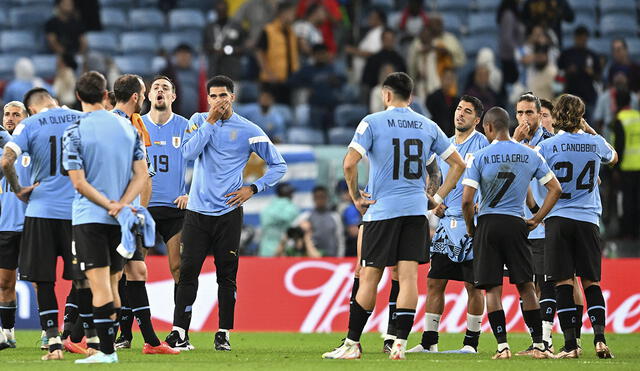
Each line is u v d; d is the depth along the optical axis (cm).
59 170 3028
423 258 3033
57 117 3061
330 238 5475
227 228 3438
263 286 4766
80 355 3203
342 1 7812
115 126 2783
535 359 3172
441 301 3547
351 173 3014
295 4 7881
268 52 7194
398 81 3061
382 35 6975
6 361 2983
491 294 3212
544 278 3362
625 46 7056
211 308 4725
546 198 3222
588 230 3322
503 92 7088
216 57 6944
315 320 4741
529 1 7569
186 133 3572
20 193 3028
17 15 8181
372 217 3020
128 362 2909
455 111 3556
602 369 2838
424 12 7762
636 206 5794
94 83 2783
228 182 3441
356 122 6881
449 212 3484
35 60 7494
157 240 5494
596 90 6875
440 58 6956
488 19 8138
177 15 8244
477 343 3544
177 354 3284
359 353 3102
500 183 3161
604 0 8338
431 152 3200
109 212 2730
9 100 6475
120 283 3497
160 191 3584
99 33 8006
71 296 3372
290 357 3209
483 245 3188
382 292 4722
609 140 6188
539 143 3394
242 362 2967
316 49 7119
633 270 4756
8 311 3562
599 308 3325
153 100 3597
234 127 3462
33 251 3016
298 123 6988
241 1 8344
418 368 2795
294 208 5656
